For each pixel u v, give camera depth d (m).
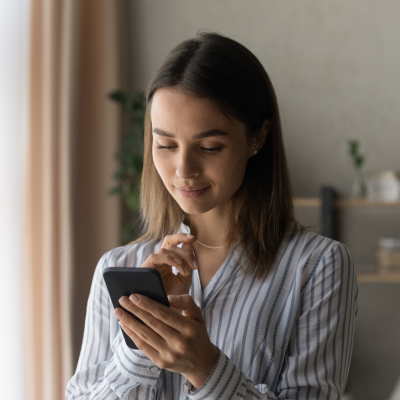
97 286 1.07
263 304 0.97
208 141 0.88
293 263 0.99
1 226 2.26
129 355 0.89
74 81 2.52
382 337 2.97
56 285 2.44
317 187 3.01
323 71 3.00
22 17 2.34
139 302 0.78
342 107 2.99
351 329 0.97
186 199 0.92
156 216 1.11
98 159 2.88
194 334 0.77
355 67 2.97
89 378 1.00
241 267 1.00
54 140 2.43
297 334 0.94
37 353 2.39
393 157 2.95
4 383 2.24
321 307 0.94
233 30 3.06
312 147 3.01
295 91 3.02
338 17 2.98
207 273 1.04
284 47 3.02
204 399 0.80
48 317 2.39
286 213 1.05
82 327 2.70
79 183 2.80
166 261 0.87
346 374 0.96
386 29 2.94
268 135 1.03
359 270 2.89
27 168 2.36
